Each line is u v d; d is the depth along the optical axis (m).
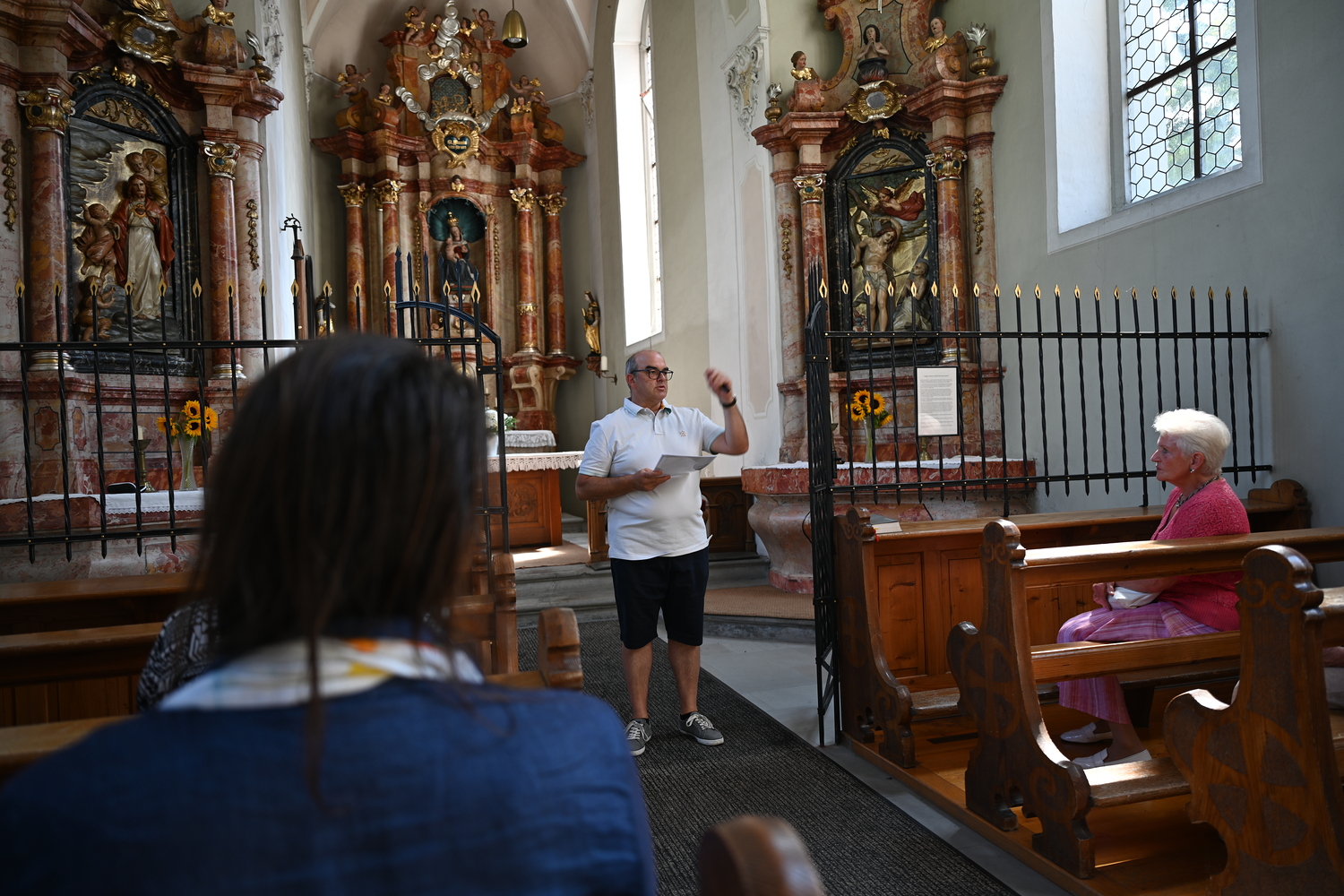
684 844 3.13
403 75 12.79
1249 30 5.13
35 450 5.98
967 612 4.46
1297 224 4.85
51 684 3.01
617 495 4.00
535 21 13.76
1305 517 4.77
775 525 7.24
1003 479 4.64
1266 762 2.32
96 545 5.13
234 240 7.63
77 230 6.70
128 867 0.52
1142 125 6.54
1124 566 3.09
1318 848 2.20
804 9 8.61
